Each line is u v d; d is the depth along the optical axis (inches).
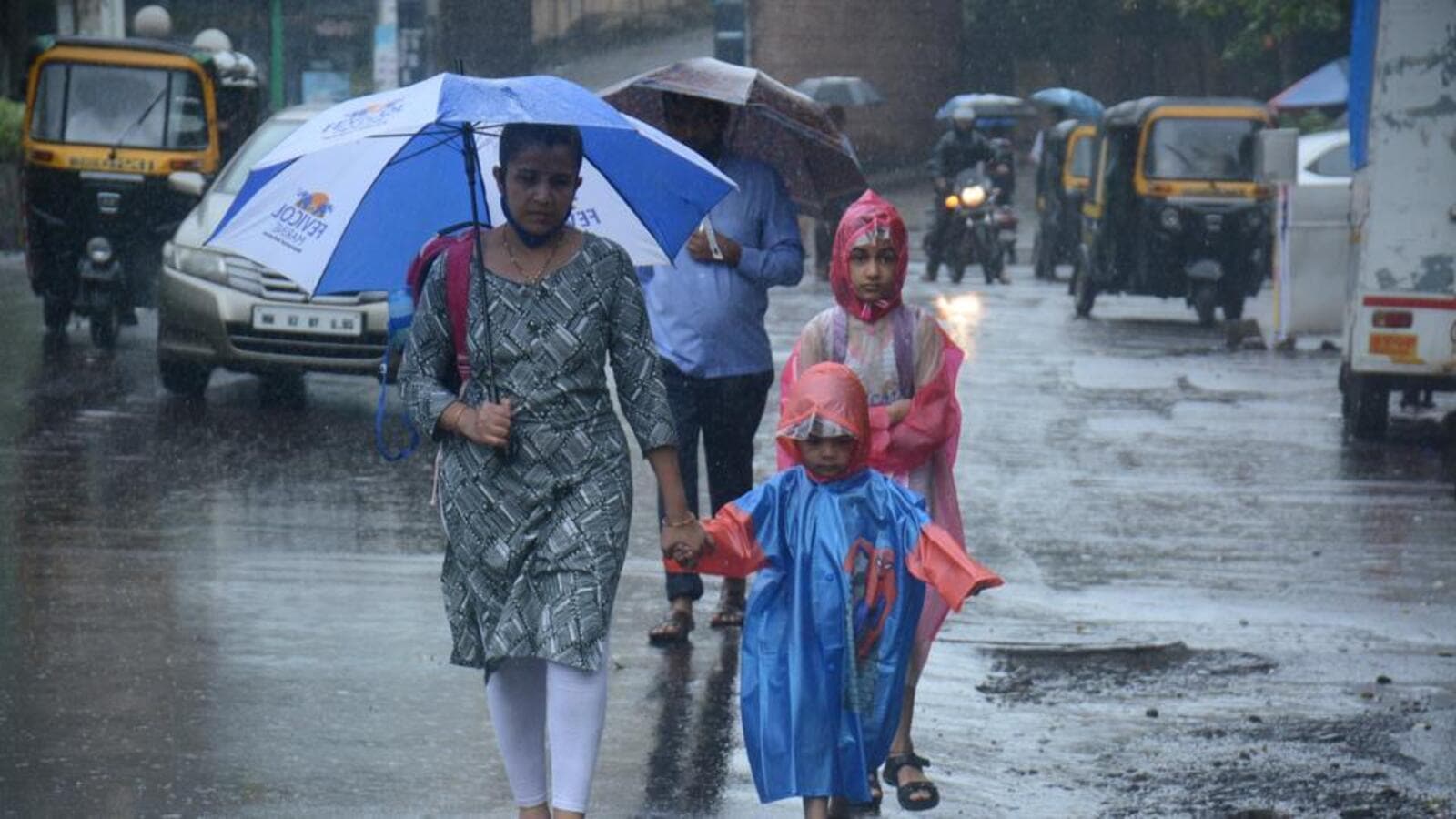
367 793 628.1
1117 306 2903.5
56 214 1881.2
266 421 1440.7
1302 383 1860.2
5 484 1161.4
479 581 530.9
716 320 837.8
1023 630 887.7
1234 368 1983.3
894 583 572.4
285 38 3794.3
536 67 4682.6
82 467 1226.0
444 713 720.3
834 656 566.3
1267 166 2278.5
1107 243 2546.8
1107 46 5054.1
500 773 653.3
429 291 534.0
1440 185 1455.5
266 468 1248.8
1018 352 2089.1
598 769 663.1
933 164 3228.3
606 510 527.2
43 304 2174.0
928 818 625.3
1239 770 685.3
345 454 1310.3
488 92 515.2
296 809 609.3
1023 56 5142.7
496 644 522.3
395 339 558.9
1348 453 1438.2
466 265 529.0
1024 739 721.6
